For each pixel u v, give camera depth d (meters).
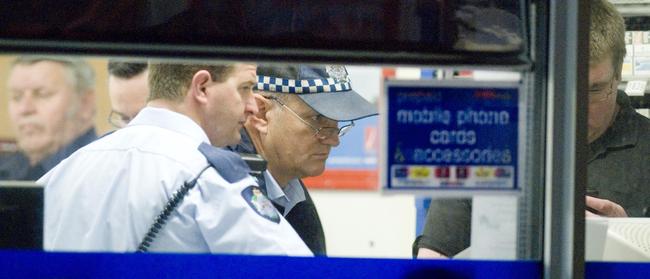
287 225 5.71
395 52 5.04
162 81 5.94
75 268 5.22
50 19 4.89
